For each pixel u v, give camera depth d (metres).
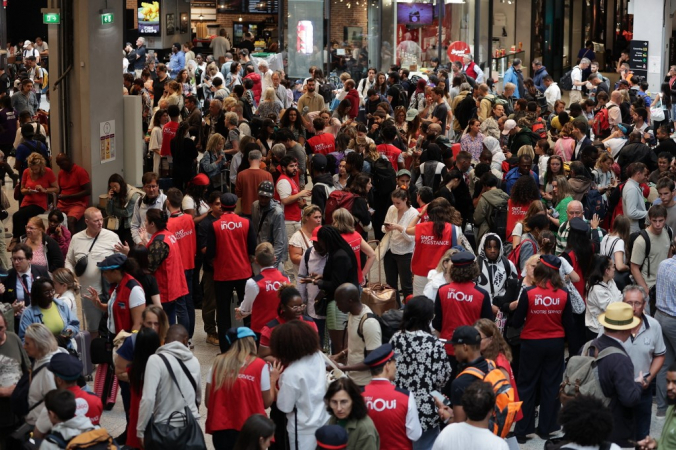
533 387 16.39
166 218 19.66
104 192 30.73
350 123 32.94
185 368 13.24
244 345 13.44
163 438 12.80
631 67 62.25
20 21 79.56
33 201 26.77
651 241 19.33
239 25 83.19
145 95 39.75
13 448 13.52
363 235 24.97
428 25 58.72
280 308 15.00
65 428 11.86
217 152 28.70
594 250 19.55
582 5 80.75
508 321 16.97
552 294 16.05
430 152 27.16
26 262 18.09
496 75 56.81
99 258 19.28
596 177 26.38
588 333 18.28
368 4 57.47
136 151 32.00
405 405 12.45
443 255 18.36
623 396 13.62
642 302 15.55
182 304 19.61
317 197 24.45
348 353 15.36
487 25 61.34
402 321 14.05
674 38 68.44
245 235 19.77
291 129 31.53
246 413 13.26
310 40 56.50
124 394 15.85
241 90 36.66
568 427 10.82
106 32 30.36
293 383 12.87
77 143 29.92
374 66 58.16
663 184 21.84
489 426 12.33
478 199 24.59
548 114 43.75
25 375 13.95
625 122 38.94
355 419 11.85
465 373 12.72
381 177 26.20
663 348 15.70
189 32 81.62
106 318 17.30
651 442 12.38
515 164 26.41
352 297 15.03
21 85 45.12
